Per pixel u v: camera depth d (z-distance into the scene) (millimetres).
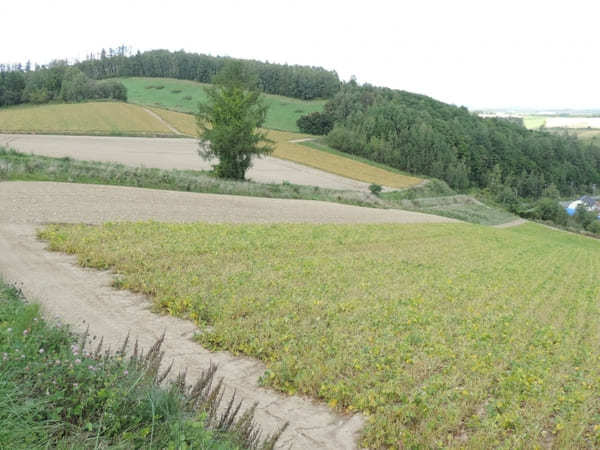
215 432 5344
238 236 22750
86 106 113375
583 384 9625
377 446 6508
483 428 7121
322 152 106188
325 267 18406
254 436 5445
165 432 5027
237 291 13328
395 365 9227
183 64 192875
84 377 5566
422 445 6461
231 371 8633
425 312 13789
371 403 7484
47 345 6820
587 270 32031
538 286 22000
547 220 100312
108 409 5094
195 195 36188
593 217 110875
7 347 5973
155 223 23156
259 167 80125
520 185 143625
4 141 65312
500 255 31219
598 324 16172
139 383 5840
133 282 12875
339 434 6836
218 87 54656
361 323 11812
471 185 142000
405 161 126250
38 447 4355
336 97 161625
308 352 9430
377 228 35250
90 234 18422
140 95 164125
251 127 53844
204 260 16953
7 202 23047
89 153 62875
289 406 7555
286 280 15344
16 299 9781
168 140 86562
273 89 181125
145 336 9766
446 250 29328
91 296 11836
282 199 43969
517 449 6625
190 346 9570
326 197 53531
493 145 155000
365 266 19938
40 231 18281
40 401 4863
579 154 167000
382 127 140875
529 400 8320
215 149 54469
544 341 12719
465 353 10469
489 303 16422
